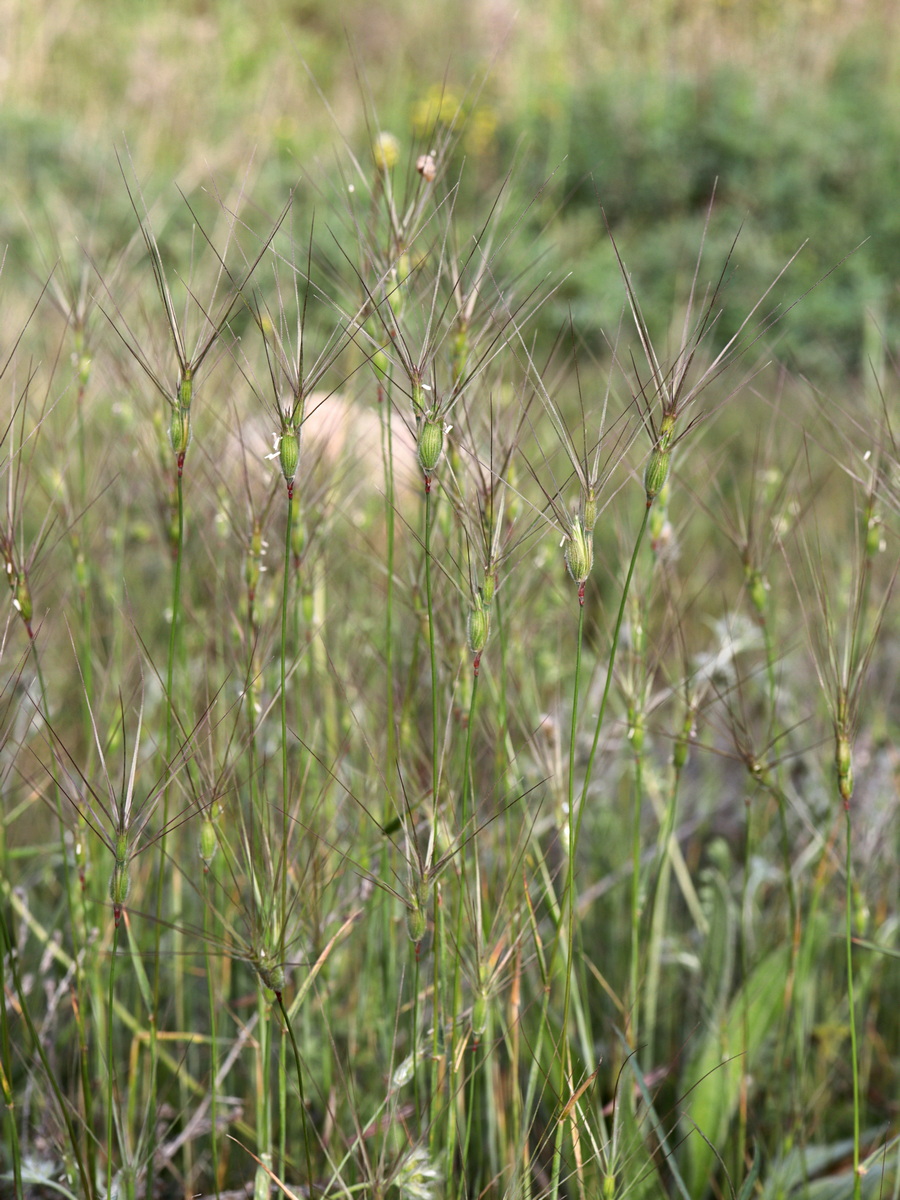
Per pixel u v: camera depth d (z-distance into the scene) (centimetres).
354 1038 178
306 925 159
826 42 931
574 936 192
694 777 279
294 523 156
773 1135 201
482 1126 183
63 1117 150
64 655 246
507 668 183
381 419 152
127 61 901
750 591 173
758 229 726
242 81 916
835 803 206
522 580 183
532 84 845
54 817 233
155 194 664
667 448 117
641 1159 174
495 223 155
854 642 152
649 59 920
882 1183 172
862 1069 213
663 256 691
